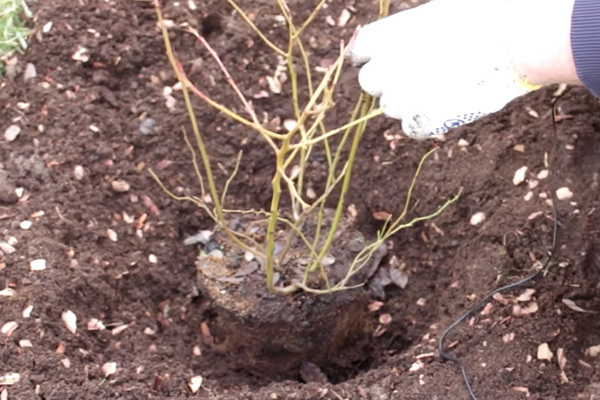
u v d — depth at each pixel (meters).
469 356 1.15
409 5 1.42
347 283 1.22
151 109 1.37
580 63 0.93
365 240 1.31
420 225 1.32
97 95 1.35
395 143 1.35
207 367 1.24
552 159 1.27
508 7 0.99
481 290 1.20
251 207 1.35
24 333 1.13
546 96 1.31
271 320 1.19
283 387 1.12
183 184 1.34
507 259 1.21
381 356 1.26
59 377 1.10
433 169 1.32
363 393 1.11
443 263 1.28
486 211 1.27
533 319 1.16
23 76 1.35
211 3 1.42
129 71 1.38
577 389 1.11
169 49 1.00
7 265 1.18
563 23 0.94
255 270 1.22
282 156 1.00
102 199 1.29
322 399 1.11
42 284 1.17
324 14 1.43
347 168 1.12
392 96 1.03
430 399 1.10
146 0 1.41
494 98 1.00
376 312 1.29
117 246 1.27
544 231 1.22
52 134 1.31
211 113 1.37
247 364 1.25
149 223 1.30
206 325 1.28
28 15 1.39
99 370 1.12
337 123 1.37
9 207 1.24
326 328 1.22
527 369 1.12
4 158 1.29
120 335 1.19
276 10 1.43
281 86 1.39
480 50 0.99
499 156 1.29
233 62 1.40
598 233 1.20
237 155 1.37
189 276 1.30
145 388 1.11
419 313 1.27
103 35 1.38
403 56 1.02
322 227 1.27
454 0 1.03
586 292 1.18
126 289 1.25
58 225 1.24
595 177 1.24
